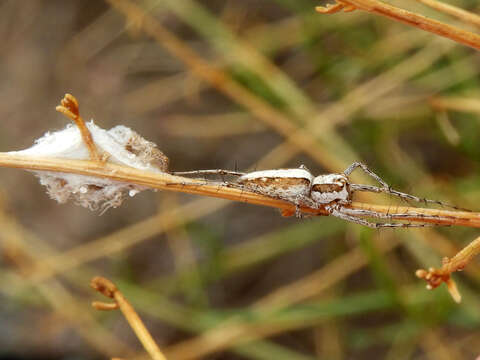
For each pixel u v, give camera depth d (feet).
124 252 0.47
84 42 0.51
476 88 0.42
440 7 0.31
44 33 0.52
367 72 0.44
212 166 0.53
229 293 0.51
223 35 0.44
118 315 0.44
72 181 0.31
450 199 0.42
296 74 0.48
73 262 0.43
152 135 0.52
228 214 0.52
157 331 0.50
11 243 0.43
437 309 0.40
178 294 0.48
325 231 0.43
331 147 0.42
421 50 0.44
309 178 0.33
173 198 0.47
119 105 0.52
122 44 0.51
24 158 0.31
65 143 0.31
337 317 0.43
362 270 0.46
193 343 0.42
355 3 0.31
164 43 0.43
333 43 0.44
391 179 0.43
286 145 0.44
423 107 0.43
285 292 0.43
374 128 0.43
